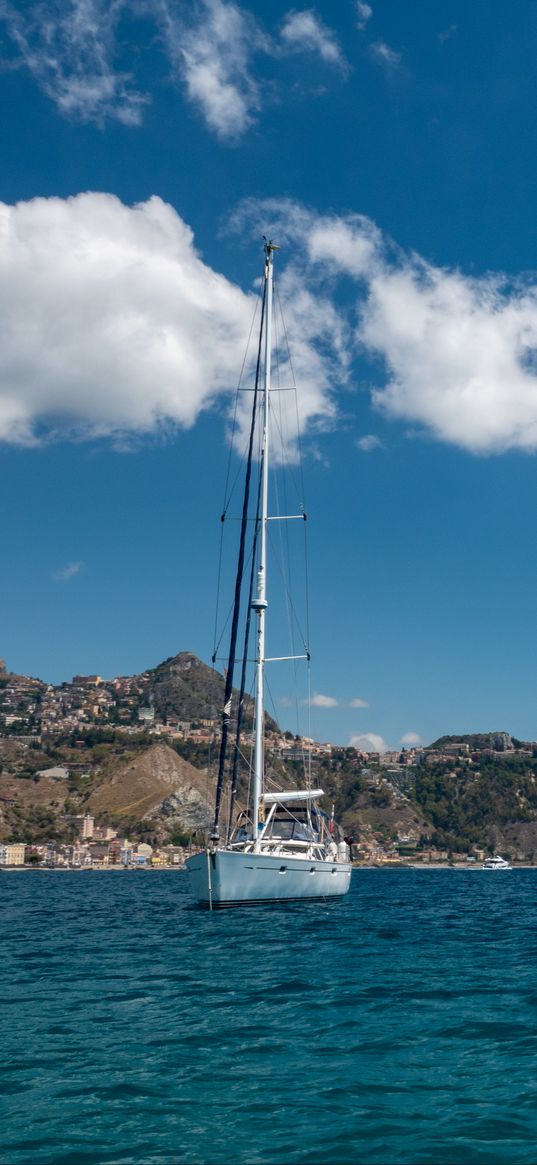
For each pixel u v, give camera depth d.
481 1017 22.28
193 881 50.25
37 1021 21.50
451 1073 17.27
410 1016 22.38
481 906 72.19
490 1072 17.34
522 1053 18.77
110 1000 24.30
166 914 57.44
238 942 37.69
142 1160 12.82
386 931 43.25
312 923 45.12
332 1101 15.49
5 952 35.56
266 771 66.44
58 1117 14.55
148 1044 19.22
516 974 29.36
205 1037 19.92
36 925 50.16
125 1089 16.02
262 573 57.44
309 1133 13.95
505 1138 13.79
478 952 35.50
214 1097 15.65
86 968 30.47
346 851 58.44
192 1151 13.18
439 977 28.56
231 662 55.59
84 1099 15.47
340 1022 21.62
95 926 48.31
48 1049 18.77
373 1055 18.56
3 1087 16.11
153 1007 23.30
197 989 26.06
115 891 112.00
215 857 45.72
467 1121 14.54
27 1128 14.05
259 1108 15.10
